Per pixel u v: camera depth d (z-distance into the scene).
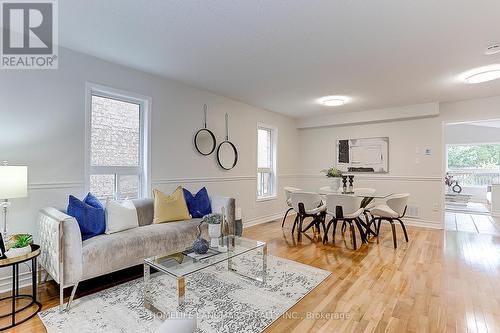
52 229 2.22
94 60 3.05
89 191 3.03
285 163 6.36
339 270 2.96
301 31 2.46
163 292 2.45
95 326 1.91
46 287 2.52
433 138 5.17
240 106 5.06
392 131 5.61
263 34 2.52
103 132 3.22
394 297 2.35
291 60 3.12
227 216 3.72
